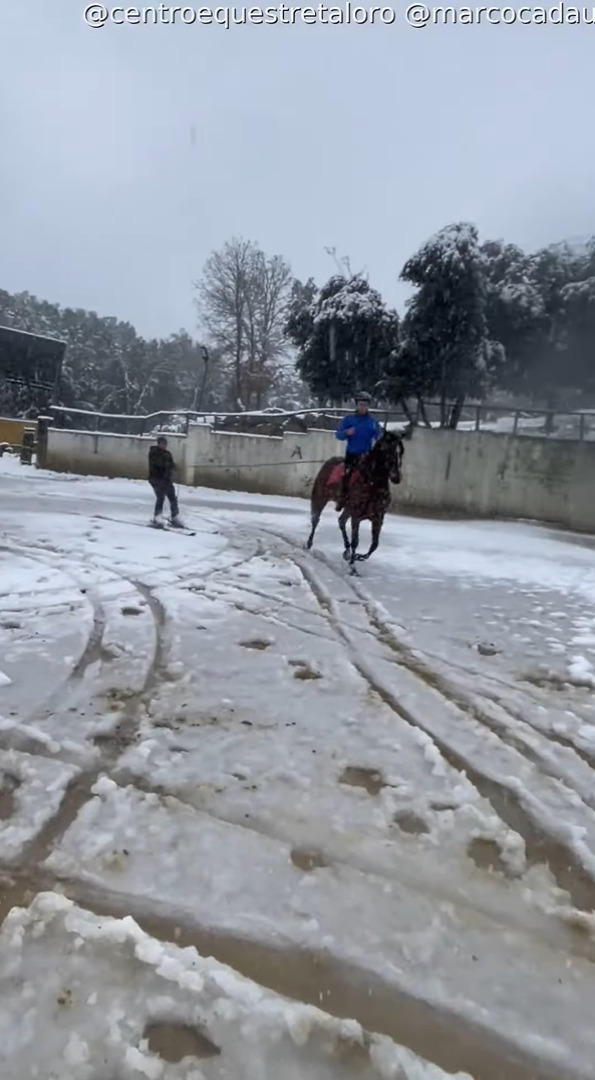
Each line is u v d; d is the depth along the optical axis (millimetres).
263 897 2580
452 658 5617
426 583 8617
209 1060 1889
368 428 9367
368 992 2164
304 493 19312
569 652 5922
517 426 17484
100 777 3387
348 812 3195
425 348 17797
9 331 35062
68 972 2166
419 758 3777
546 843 3039
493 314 18688
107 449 22438
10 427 32094
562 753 3947
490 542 12797
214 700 4426
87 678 4703
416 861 2855
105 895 2545
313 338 21531
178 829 2982
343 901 2582
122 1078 1822
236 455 20234
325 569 9203
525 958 2338
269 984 2176
